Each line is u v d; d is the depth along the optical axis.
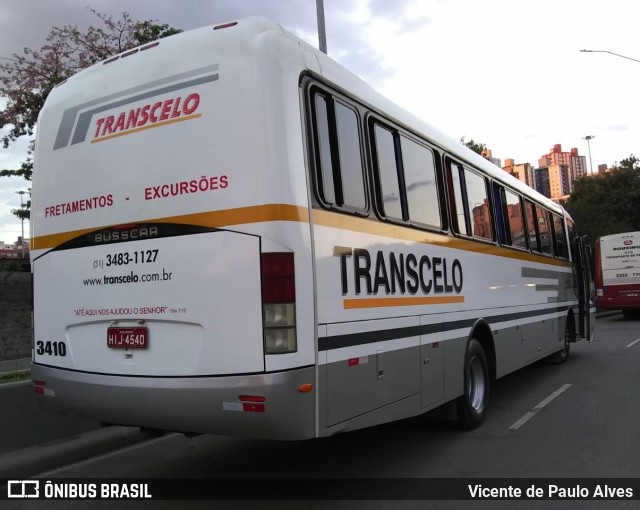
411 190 5.34
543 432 6.30
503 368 7.41
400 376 4.78
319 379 3.79
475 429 6.46
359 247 4.34
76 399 4.39
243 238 3.69
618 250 22.69
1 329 9.88
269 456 5.68
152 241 4.04
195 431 3.89
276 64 3.79
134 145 4.20
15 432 5.35
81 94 4.62
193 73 4.00
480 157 7.41
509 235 8.03
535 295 9.05
